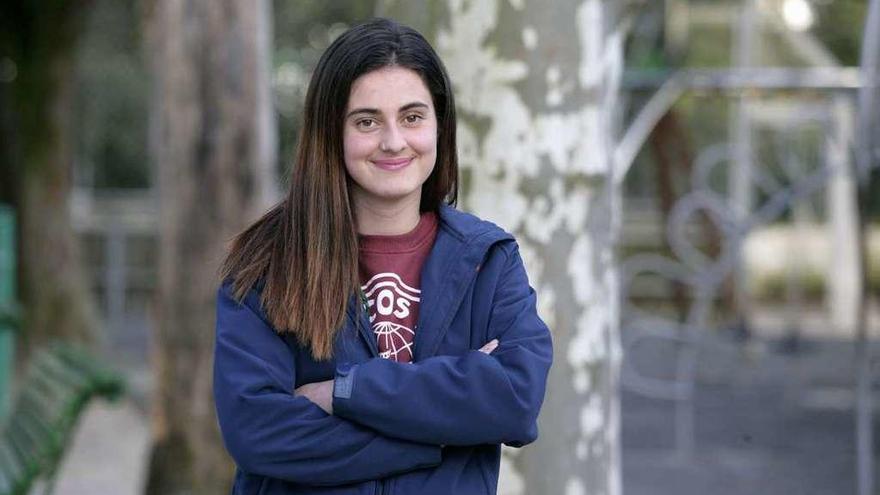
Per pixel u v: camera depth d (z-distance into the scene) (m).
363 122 3.74
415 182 3.78
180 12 10.16
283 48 28.42
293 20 28.42
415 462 3.65
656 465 14.51
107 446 14.45
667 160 22.77
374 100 3.72
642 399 19.42
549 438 5.73
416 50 3.80
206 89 10.14
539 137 5.62
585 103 5.68
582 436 5.77
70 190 20.44
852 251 26.33
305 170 3.78
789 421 17.31
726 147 20.38
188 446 10.02
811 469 14.18
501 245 3.87
